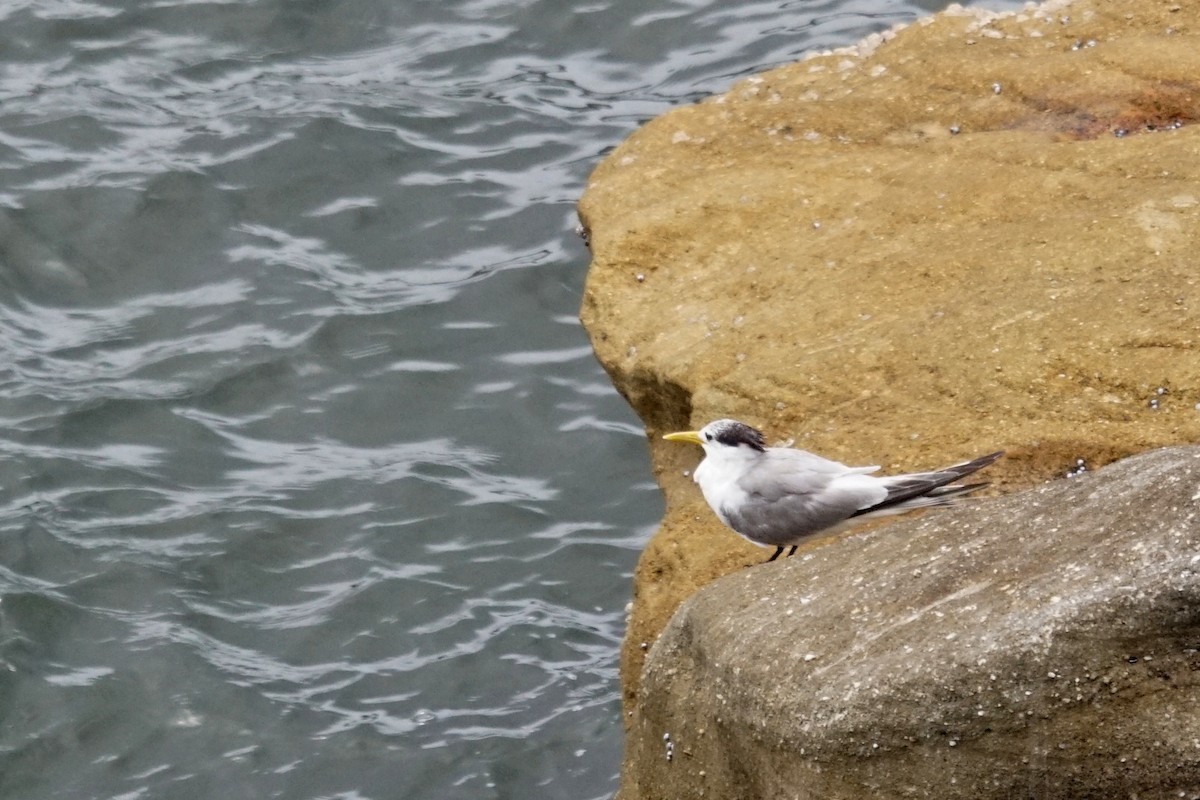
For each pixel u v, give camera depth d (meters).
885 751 8.32
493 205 24.41
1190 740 7.79
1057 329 12.60
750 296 14.49
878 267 14.16
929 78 16.84
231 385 21.17
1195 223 13.27
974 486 10.70
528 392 21.03
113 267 23.27
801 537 11.15
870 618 8.91
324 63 27.77
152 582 18.00
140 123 26.06
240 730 16.22
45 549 18.33
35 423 20.36
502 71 27.38
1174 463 8.84
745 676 9.11
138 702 16.50
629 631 12.44
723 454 11.53
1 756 15.93
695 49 27.41
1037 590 8.28
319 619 17.61
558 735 16.12
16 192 24.34
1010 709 8.04
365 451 20.22
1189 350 12.09
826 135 16.55
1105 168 14.45
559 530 18.89
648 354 14.41
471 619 17.62
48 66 27.50
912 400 12.56
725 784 9.61
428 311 22.41
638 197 16.20
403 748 16.00
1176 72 15.79
